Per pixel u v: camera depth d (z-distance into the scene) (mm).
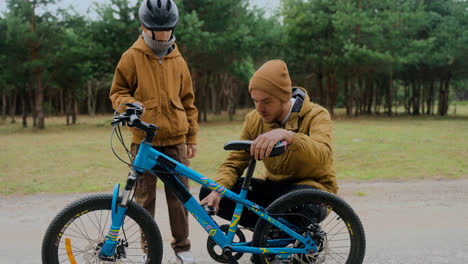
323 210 2451
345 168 7648
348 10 26844
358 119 27688
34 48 21359
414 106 34031
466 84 38094
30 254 3275
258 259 2447
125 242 2393
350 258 2436
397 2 29703
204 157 9359
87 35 22281
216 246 3430
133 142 2918
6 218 4383
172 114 2904
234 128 20234
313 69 29500
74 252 2451
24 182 6594
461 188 5727
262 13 26297
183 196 2412
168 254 3258
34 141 14430
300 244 2488
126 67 2830
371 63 26812
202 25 22812
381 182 6207
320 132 2426
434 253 3244
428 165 7742
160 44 2807
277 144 2193
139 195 2938
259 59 28516
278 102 2408
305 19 27344
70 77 23266
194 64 23469
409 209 4625
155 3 2711
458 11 29953
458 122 22812
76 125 25641
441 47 30094
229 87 36062
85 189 5949
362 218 4273
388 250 3320
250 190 2701
